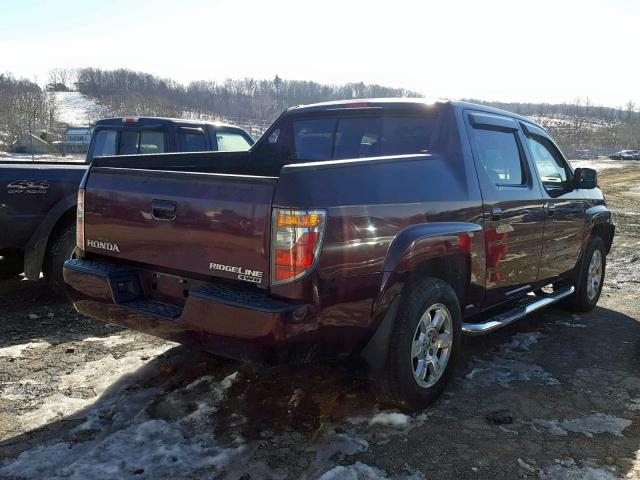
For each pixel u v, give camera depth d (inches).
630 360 175.6
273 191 108.6
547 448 121.8
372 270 119.6
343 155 174.6
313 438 123.0
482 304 160.2
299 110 184.9
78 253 144.6
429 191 135.3
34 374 151.9
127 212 131.0
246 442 120.3
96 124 319.0
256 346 108.5
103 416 130.0
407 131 160.1
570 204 199.8
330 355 119.7
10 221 196.9
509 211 161.8
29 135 2279.8
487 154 161.5
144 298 131.9
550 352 181.0
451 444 122.5
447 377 143.9
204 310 112.3
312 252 108.3
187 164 173.0
